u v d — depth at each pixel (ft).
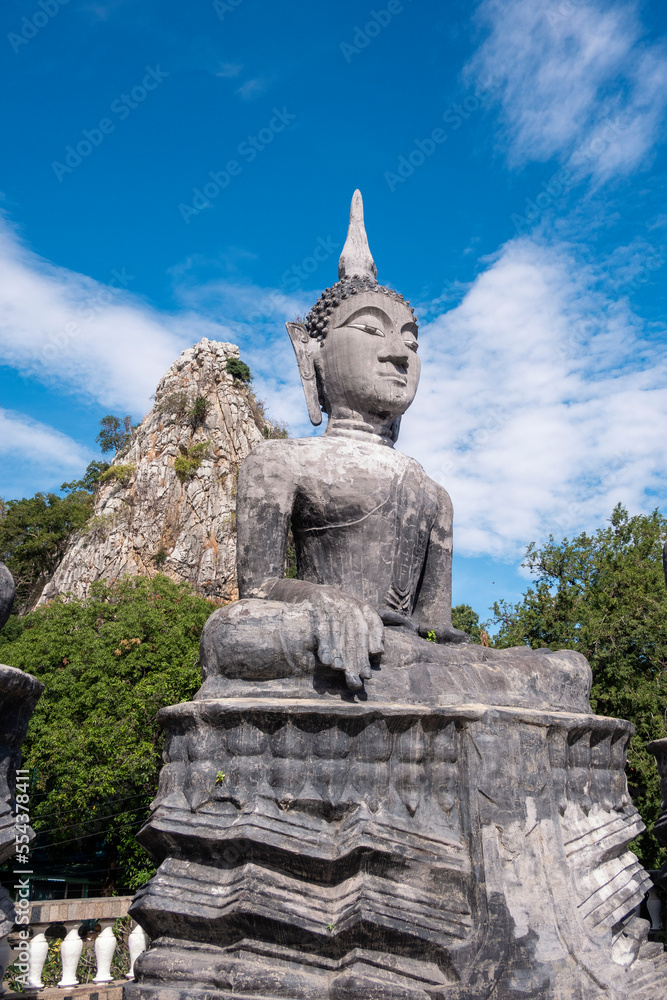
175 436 193.47
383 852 12.09
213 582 173.47
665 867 17.33
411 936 11.73
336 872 12.06
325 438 18.17
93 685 63.87
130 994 11.77
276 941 11.76
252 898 11.66
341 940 11.65
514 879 12.55
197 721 13.05
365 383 19.29
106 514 185.06
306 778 12.60
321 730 12.73
